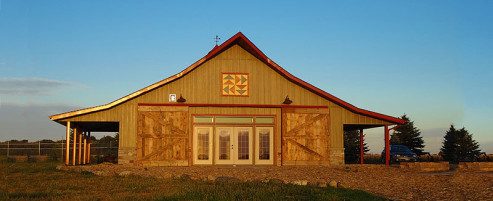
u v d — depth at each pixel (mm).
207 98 25344
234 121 25641
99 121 24516
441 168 23438
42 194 13781
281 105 25844
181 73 24922
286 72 25562
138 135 24484
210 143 25328
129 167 22969
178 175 19375
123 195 13688
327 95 25891
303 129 25891
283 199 12961
